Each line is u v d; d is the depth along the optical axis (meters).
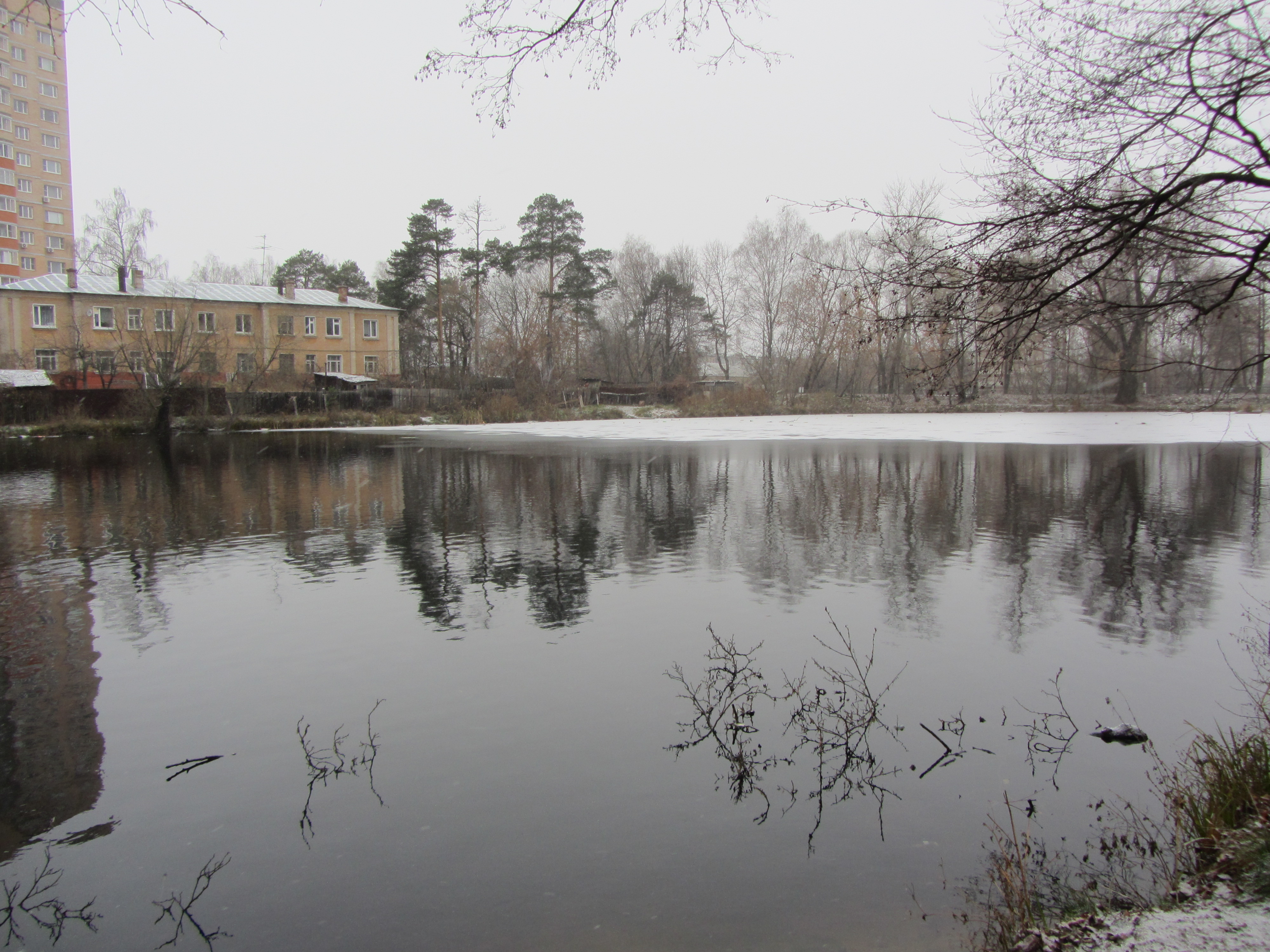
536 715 5.55
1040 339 5.12
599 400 54.16
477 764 4.87
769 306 58.12
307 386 45.50
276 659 6.71
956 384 5.33
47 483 18.34
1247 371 5.65
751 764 4.82
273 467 21.27
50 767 4.95
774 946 3.28
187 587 9.05
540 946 3.30
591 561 10.11
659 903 3.57
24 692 6.12
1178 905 3.18
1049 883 3.62
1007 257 4.72
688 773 4.72
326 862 3.94
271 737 5.29
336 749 5.10
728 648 6.83
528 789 4.56
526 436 32.91
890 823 4.19
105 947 3.37
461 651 6.84
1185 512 13.34
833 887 3.67
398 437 32.69
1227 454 22.95
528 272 60.97
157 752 5.12
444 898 3.65
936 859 3.87
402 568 9.84
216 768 4.89
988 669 6.36
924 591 8.63
